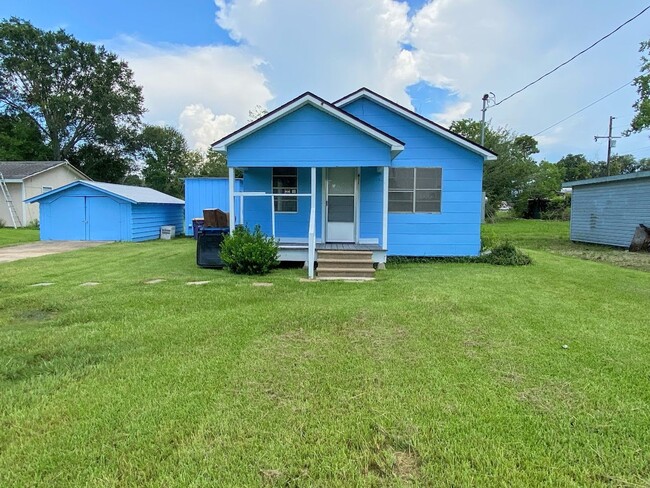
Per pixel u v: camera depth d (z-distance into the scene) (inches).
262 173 379.6
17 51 1220.5
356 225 381.7
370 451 85.4
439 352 140.2
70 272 306.5
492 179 1114.1
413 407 102.7
